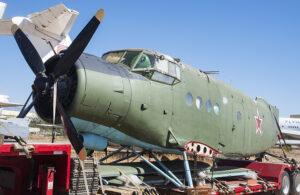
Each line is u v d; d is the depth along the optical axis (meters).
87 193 6.23
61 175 6.00
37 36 16.09
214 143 10.11
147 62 8.31
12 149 5.25
